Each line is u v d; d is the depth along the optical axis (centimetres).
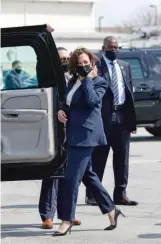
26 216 2466
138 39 7262
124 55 4709
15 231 2228
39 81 2072
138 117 4644
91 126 2073
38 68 2069
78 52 2077
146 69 4697
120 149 2598
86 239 2092
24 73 2077
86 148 2077
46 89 2030
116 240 2078
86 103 2062
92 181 2167
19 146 2045
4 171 2067
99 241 2064
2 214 2502
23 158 2045
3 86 2073
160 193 2872
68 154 2075
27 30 2059
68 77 2342
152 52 4756
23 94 2033
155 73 4706
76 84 2078
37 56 2067
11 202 2736
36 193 2936
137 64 4703
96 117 2089
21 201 2756
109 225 2278
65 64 2364
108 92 2556
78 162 2078
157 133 5075
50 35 2064
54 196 2261
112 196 2812
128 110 2592
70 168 2080
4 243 2059
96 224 2305
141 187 3008
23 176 2072
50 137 2038
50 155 2042
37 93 2031
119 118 2575
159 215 2445
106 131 2556
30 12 11656
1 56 2073
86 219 2384
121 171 2611
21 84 2070
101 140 2103
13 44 2067
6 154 2045
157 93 4662
